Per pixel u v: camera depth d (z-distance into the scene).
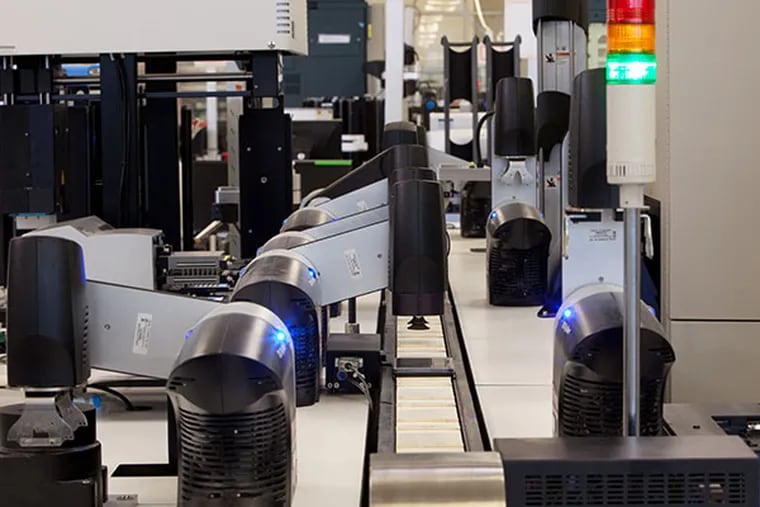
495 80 6.05
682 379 3.29
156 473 1.81
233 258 3.51
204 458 1.45
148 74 3.55
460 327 3.20
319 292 2.31
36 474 1.46
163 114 3.67
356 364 2.30
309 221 2.93
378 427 2.06
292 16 3.26
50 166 3.04
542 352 2.85
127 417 2.18
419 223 2.07
